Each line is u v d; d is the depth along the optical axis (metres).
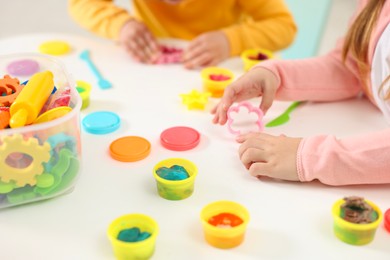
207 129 0.83
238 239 0.59
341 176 0.69
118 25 1.17
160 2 1.30
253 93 0.88
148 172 0.72
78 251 0.58
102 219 0.63
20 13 1.84
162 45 1.15
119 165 0.73
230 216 0.61
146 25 1.22
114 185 0.69
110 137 0.79
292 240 0.60
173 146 0.76
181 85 0.97
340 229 0.60
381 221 0.62
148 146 0.76
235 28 1.17
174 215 0.64
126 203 0.65
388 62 0.80
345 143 0.71
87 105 0.88
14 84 0.73
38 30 1.83
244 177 0.71
